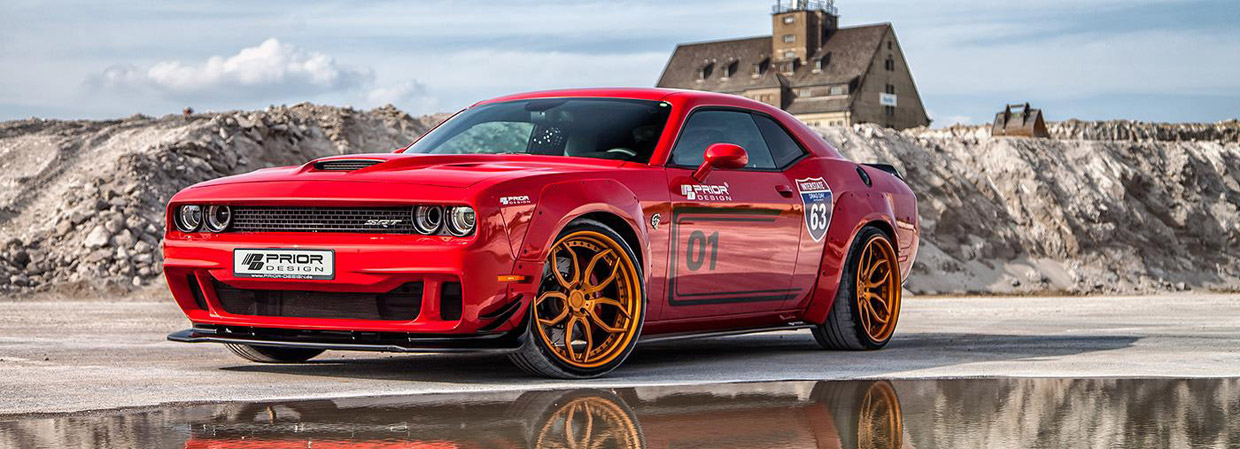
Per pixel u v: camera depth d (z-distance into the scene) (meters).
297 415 3.25
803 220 5.40
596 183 4.47
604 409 3.39
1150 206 31.67
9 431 2.96
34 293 12.85
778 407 3.45
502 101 5.57
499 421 3.15
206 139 17.92
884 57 86.44
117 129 19.89
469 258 4.04
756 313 5.28
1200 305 11.34
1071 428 3.04
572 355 4.37
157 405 3.44
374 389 3.88
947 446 2.78
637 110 5.12
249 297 4.46
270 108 21.36
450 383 4.14
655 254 4.65
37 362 4.78
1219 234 31.86
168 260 4.54
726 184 5.02
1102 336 6.54
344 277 4.17
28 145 18.80
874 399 3.62
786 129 5.67
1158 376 4.25
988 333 6.95
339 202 4.19
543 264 4.23
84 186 15.61
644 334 4.75
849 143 28.84
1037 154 31.05
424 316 4.13
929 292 23.48
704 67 90.00
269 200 4.30
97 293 13.04
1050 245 27.98
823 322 5.65
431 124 23.80
